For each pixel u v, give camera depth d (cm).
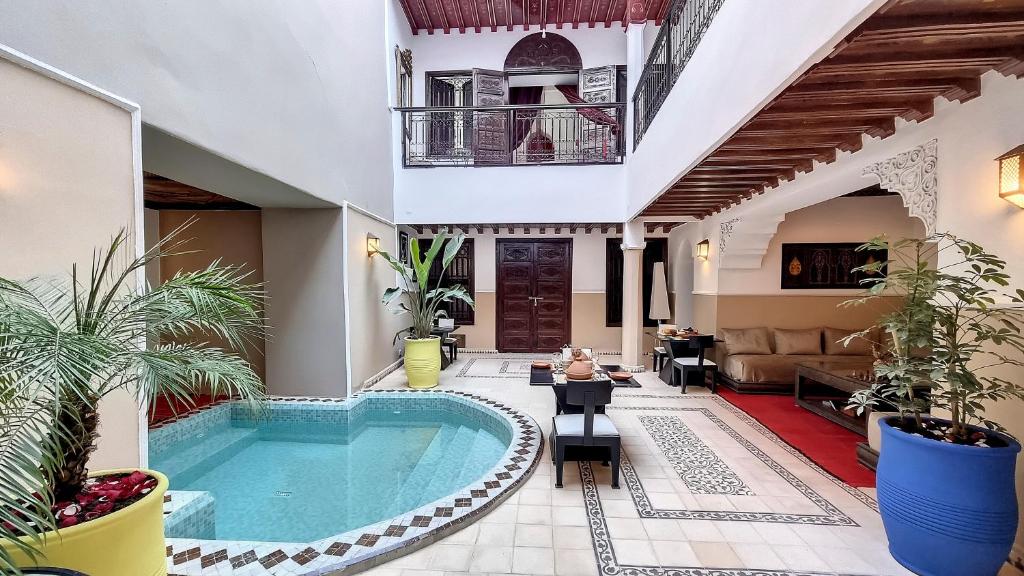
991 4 160
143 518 152
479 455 388
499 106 668
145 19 242
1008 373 206
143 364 145
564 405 362
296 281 505
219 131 302
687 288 800
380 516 287
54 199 195
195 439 418
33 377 114
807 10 188
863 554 220
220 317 167
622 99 768
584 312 873
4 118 176
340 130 491
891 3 150
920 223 579
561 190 665
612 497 279
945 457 187
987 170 212
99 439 217
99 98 215
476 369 689
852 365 498
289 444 423
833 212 602
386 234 641
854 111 254
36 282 186
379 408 519
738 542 231
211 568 199
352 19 523
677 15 413
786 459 340
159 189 457
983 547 182
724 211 586
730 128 276
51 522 116
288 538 262
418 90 781
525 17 739
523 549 224
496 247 877
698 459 340
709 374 606
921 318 196
